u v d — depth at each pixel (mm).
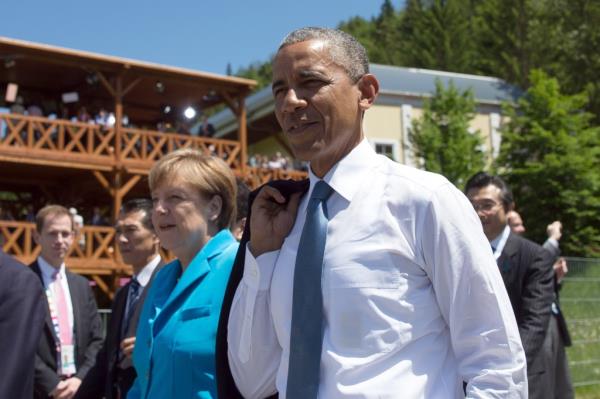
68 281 5152
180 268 3064
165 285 3033
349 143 1871
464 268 1662
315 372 1676
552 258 3928
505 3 39844
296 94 1823
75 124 16719
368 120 23922
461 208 1710
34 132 16703
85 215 21438
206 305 2668
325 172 1913
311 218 1798
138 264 4148
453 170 22719
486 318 1653
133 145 17312
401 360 1650
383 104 24312
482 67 42438
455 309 1666
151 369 2758
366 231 1723
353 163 1834
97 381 3740
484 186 3887
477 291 1654
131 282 4027
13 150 15875
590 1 35000
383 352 1638
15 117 15992
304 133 1826
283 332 1842
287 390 1702
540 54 37469
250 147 27734
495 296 1658
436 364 1681
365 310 1666
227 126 26328
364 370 1641
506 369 1624
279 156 21219
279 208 1996
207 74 17938
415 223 1707
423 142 23062
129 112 21688
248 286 1951
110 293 16766
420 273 1713
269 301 1932
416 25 49062
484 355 1645
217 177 2977
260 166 20375
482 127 26812
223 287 2693
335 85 1823
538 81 24359
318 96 1810
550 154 22531
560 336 4582
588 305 8609
